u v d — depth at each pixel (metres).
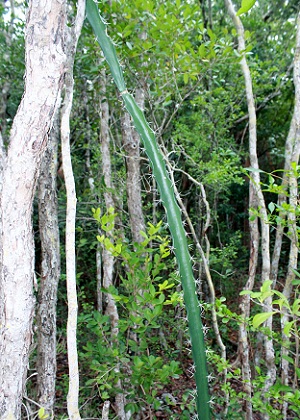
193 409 2.33
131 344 2.14
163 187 1.54
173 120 4.25
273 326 3.93
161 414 3.24
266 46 6.27
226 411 2.53
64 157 1.29
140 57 2.64
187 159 4.16
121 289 3.73
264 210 2.15
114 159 4.02
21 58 4.32
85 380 3.15
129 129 2.95
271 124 7.30
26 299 1.17
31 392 2.79
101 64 2.67
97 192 3.91
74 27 1.39
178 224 1.54
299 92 2.32
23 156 1.12
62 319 4.54
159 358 2.02
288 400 1.81
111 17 2.45
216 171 3.59
